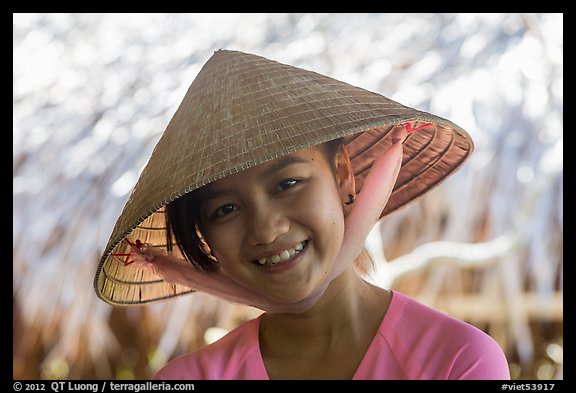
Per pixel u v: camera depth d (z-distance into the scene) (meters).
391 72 3.42
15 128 3.77
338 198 1.24
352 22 3.79
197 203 1.26
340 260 1.27
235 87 1.23
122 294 1.48
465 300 3.26
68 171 3.56
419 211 3.15
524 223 3.01
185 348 3.66
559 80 3.19
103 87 3.86
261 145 1.10
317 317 1.32
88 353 3.79
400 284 3.27
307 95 1.19
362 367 1.27
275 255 1.18
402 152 1.42
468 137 1.33
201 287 1.40
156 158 1.25
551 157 3.07
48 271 3.47
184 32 4.05
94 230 3.42
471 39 3.46
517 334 3.17
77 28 4.25
